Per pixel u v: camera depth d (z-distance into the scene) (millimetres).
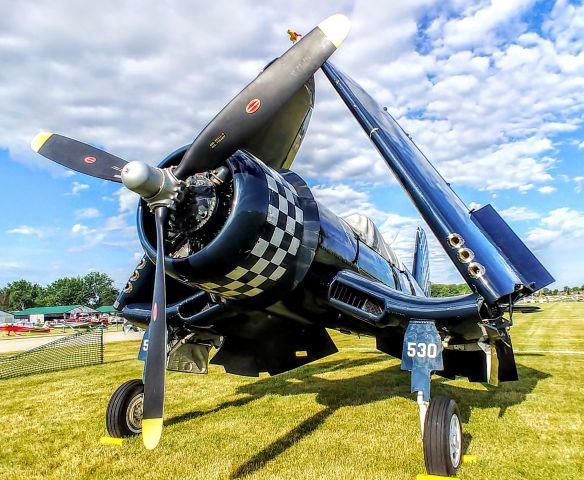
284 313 4875
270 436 5047
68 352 15539
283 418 5828
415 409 6230
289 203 4199
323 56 3615
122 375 10062
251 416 5965
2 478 3965
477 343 4703
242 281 4004
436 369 3951
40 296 126125
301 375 9359
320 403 6676
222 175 3848
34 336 38812
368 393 7383
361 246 5688
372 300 4594
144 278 5629
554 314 34500
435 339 4035
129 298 5730
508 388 7473
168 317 5230
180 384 8414
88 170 4328
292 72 3621
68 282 127875
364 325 5168
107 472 4047
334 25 3600
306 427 5383
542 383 7848
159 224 3676
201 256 3693
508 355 5242
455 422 4027
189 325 5219
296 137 4855
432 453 3697
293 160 5176
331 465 4098
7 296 125625
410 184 4332
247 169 3898
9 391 8352
